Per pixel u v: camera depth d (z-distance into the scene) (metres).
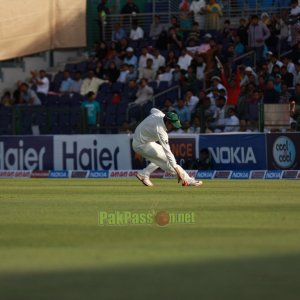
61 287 16.36
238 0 80.69
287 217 27.81
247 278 17.12
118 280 16.95
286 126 58.78
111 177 59.97
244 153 58.28
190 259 19.17
